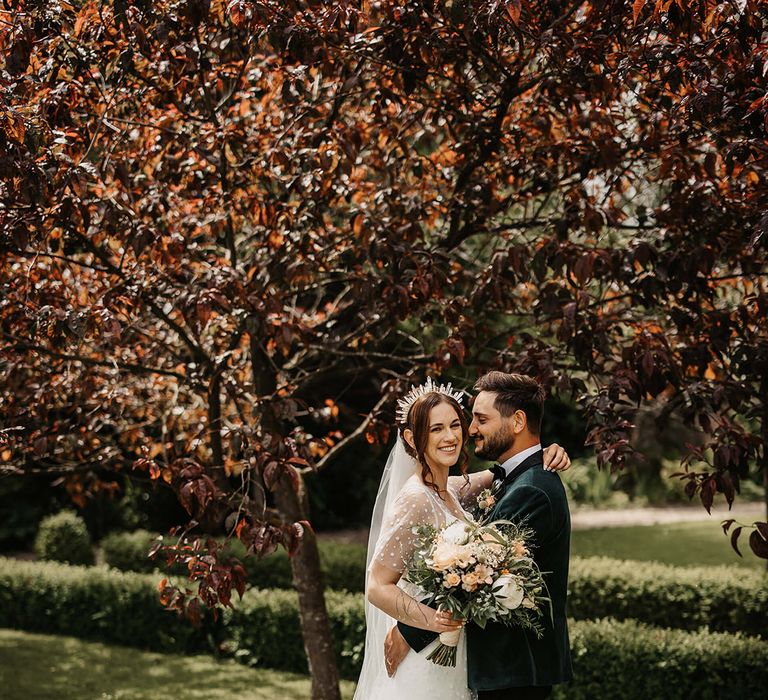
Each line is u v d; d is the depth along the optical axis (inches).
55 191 128.4
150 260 154.2
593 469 658.2
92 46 145.6
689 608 272.7
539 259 140.5
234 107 171.3
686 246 143.3
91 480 207.0
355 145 150.4
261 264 164.9
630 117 162.4
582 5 149.9
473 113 159.5
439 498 119.1
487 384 118.6
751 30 119.3
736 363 137.6
